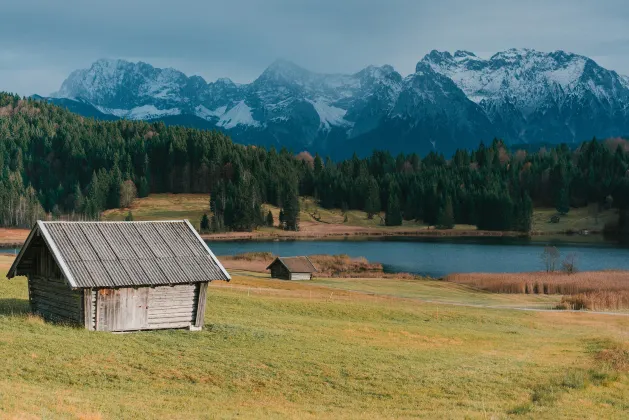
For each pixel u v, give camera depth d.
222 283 74.38
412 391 28.23
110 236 37.78
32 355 27.47
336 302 60.94
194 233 40.31
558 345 43.69
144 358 29.78
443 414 24.05
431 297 83.62
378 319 54.16
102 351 29.91
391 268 133.25
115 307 35.34
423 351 38.22
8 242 184.25
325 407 25.06
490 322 57.56
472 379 30.62
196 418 21.47
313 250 173.75
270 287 77.44
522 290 93.19
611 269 122.06
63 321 36.06
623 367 33.38
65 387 24.33
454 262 144.12
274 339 37.28
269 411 23.66
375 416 23.53
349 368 31.50
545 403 26.05
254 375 29.02
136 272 35.88
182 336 35.53
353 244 195.62
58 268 36.47
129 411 21.69
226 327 39.56
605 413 24.58
